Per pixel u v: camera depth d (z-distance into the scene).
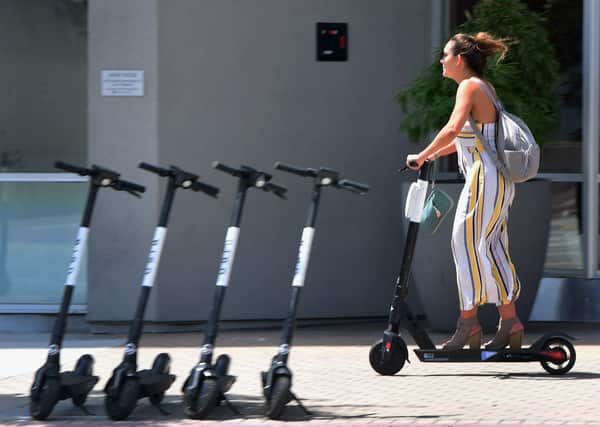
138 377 13.22
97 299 19.80
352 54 20.30
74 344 18.92
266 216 20.11
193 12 19.66
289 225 20.20
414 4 20.55
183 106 19.67
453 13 20.78
